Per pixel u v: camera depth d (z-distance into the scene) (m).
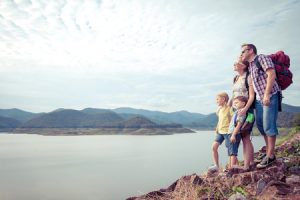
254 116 5.93
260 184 4.61
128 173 159.75
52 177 169.12
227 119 6.41
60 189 137.88
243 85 6.04
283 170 5.16
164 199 5.15
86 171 181.00
